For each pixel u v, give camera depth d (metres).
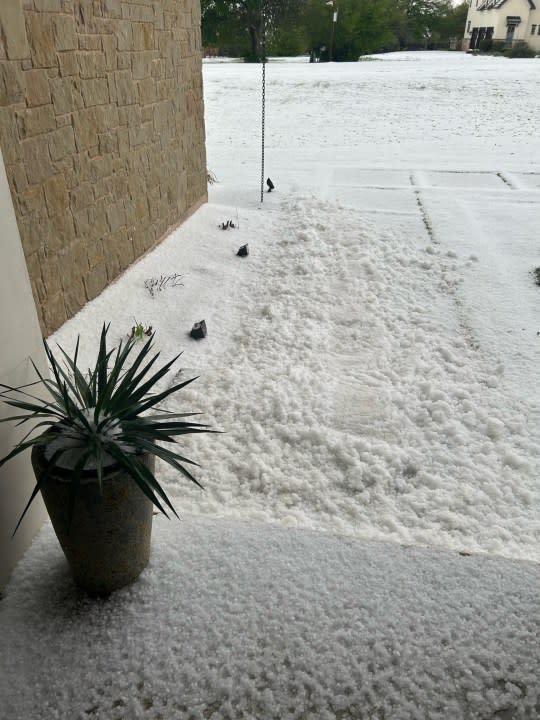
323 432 3.02
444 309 4.62
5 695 1.57
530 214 7.16
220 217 6.84
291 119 15.27
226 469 2.79
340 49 29.31
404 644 1.69
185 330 4.24
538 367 3.73
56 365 1.88
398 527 2.44
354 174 9.56
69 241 4.07
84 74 4.08
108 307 4.41
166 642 1.71
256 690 1.58
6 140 3.29
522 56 32.16
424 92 17.69
